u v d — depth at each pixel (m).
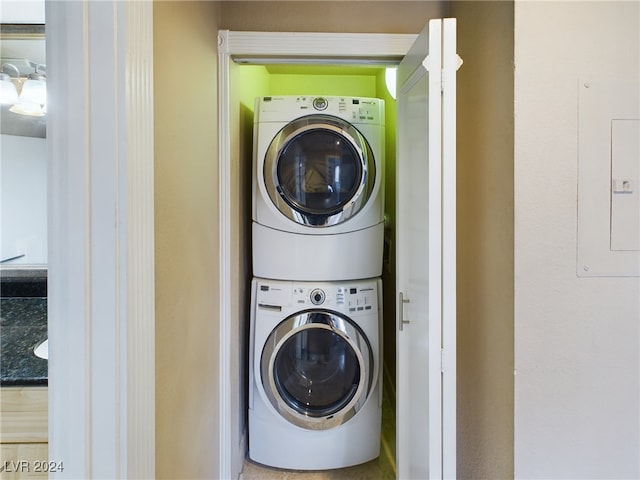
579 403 1.00
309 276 1.76
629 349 1.00
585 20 0.97
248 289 1.95
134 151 0.70
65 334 0.66
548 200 0.98
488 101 1.13
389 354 2.35
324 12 1.47
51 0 0.65
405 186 1.47
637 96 0.98
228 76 1.45
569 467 1.00
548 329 0.99
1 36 1.42
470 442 1.27
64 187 0.66
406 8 1.48
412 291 1.36
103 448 0.67
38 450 0.91
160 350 0.86
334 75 2.55
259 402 1.81
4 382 0.90
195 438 1.15
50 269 0.66
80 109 0.65
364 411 1.80
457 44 1.40
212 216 1.36
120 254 0.67
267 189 1.72
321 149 1.76
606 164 0.98
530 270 0.98
